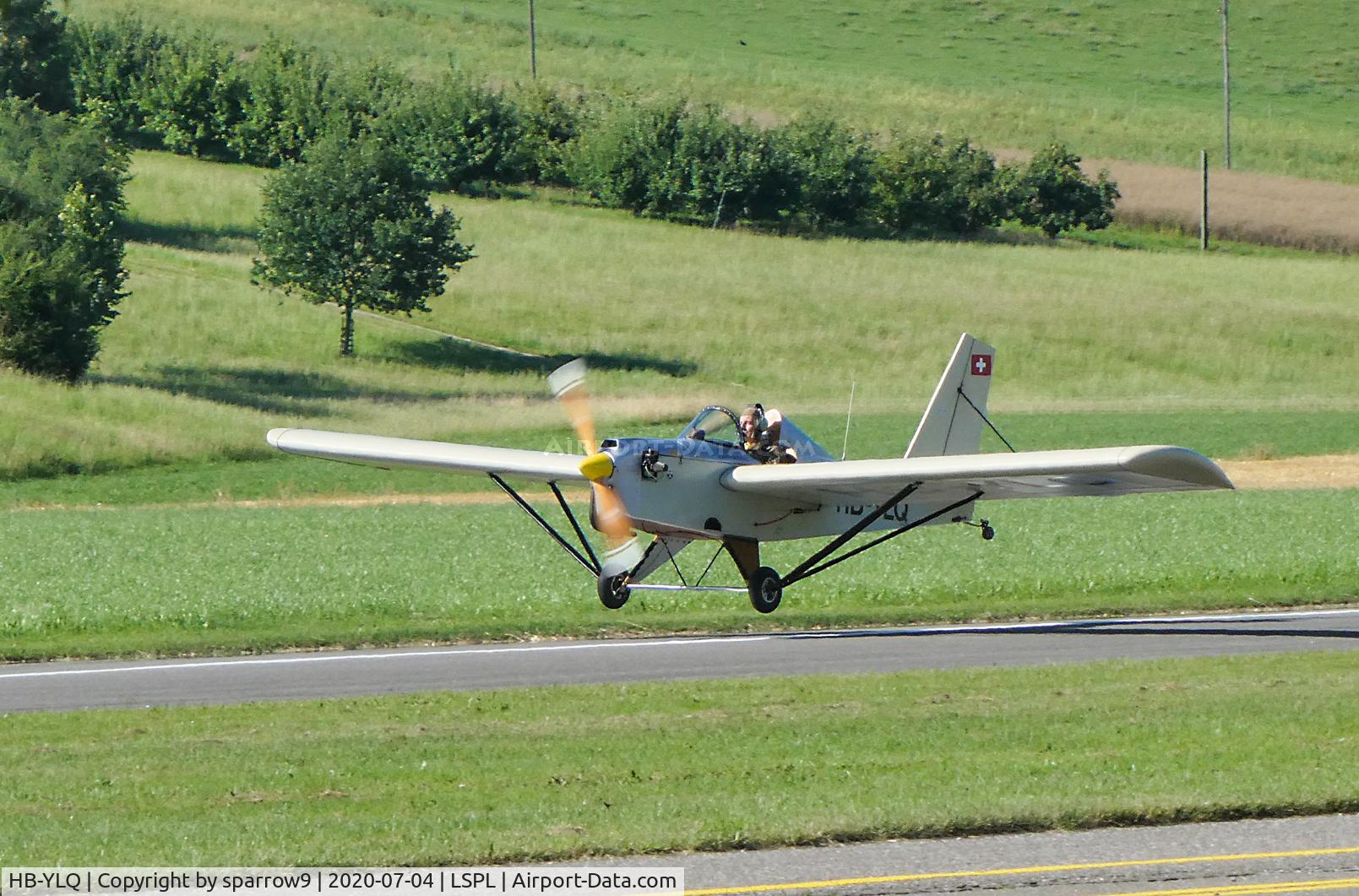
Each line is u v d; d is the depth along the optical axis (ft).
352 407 570.05
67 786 112.78
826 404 630.74
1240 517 342.44
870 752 123.24
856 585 237.86
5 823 103.30
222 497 430.20
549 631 199.82
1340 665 165.78
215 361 649.20
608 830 100.07
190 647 186.70
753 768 117.80
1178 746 125.39
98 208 641.40
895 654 181.88
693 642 193.88
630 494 175.11
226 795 110.42
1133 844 100.32
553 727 133.90
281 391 599.57
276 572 254.06
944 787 111.34
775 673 168.76
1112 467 157.17
